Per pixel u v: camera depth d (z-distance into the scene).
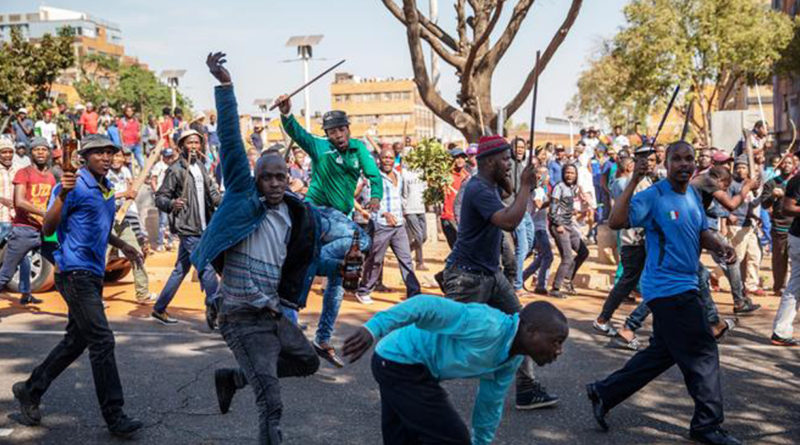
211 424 5.15
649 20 34.66
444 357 3.46
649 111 37.00
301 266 4.34
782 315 7.29
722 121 13.71
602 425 5.07
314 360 4.37
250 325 4.11
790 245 7.23
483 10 12.73
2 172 9.11
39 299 9.55
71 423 5.15
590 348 7.20
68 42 29.77
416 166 11.70
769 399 5.71
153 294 9.69
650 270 4.92
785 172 9.74
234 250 4.11
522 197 4.79
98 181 5.02
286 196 4.25
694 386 4.80
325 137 7.07
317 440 4.90
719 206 9.70
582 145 17.16
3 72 27.69
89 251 4.89
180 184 7.84
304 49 17.11
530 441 4.90
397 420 3.67
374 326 3.22
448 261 5.20
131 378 6.15
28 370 6.38
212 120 18.86
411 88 98.00
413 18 12.16
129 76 80.06
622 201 4.93
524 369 5.41
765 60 36.06
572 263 9.98
